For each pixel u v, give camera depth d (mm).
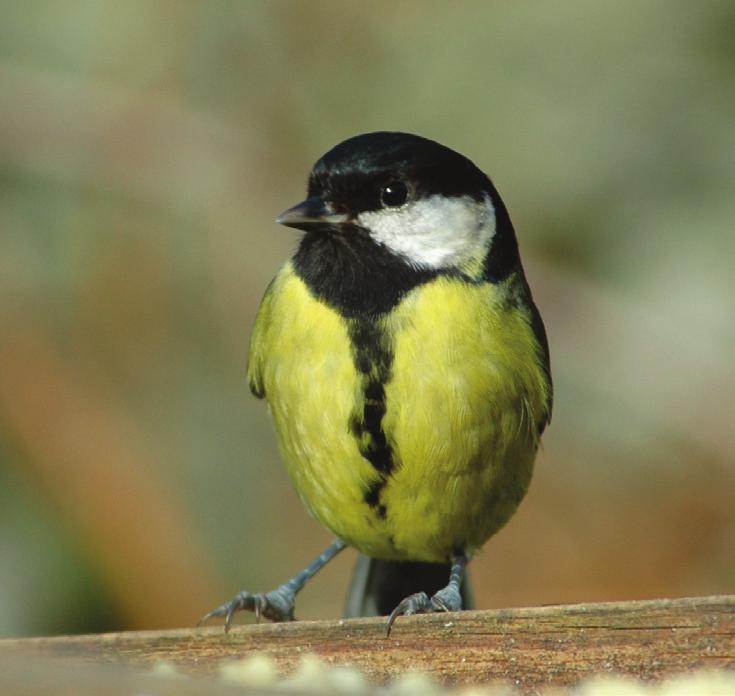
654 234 12078
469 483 7488
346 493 7445
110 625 10305
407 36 12922
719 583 10883
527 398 7605
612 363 11672
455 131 12609
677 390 11523
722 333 11719
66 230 11898
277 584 11234
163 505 10711
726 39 12508
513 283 7723
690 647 5832
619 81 12516
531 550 11172
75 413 10852
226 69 12766
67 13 12414
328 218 7398
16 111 12055
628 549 11031
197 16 12711
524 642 6043
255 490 11492
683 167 12250
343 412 7199
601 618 5961
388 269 7320
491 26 12766
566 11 12633
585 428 11547
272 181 12469
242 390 11836
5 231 11727
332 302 7266
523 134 12477
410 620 6184
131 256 11922
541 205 12281
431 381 7164
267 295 7707
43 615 10188
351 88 12883
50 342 11375
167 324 11805
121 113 12250
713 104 12383
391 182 7398
